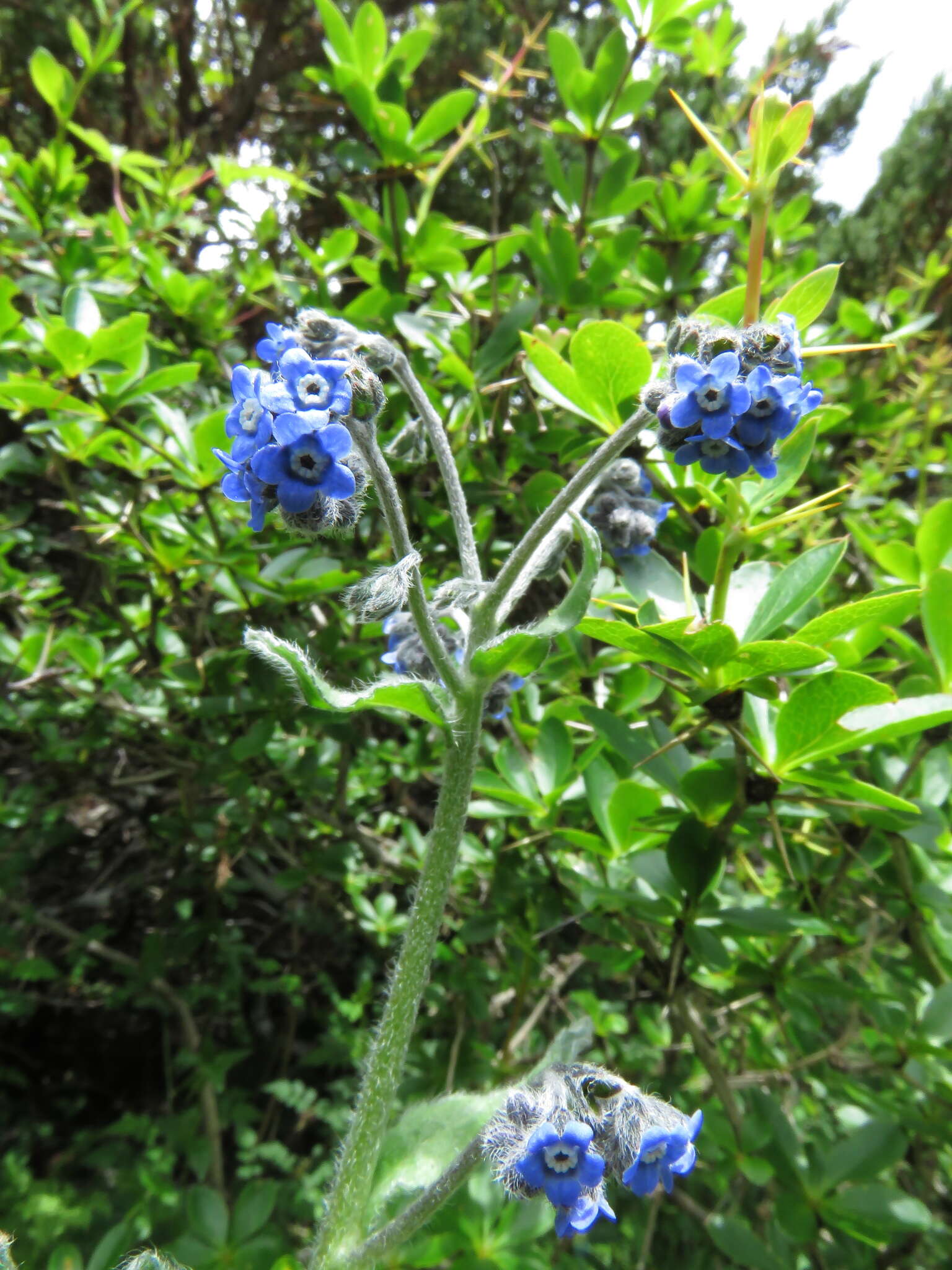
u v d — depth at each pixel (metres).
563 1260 2.98
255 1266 2.64
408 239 3.18
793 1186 2.23
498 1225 2.29
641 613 1.96
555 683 2.80
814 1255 2.40
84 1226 3.86
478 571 1.66
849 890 2.63
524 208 7.49
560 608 1.47
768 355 1.46
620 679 2.62
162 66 8.80
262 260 3.98
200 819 3.59
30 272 3.81
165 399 3.50
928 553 2.22
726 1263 3.21
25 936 4.75
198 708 3.18
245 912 5.44
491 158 3.35
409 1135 1.74
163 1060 5.48
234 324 4.08
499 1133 1.45
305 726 3.41
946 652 2.09
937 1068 2.25
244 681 3.35
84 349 2.53
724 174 4.02
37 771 4.51
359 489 1.51
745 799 1.89
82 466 3.75
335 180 6.04
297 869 3.38
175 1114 4.64
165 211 4.12
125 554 3.43
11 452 3.35
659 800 2.14
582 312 3.40
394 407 2.99
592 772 2.33
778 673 1.62
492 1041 3.89
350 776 3.81
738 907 2.03
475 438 3.05
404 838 3.81
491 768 3.04
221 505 3.32
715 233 3.78
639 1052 3.65
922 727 1.69
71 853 5.31
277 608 2.93
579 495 1.55
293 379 1.41
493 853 3.02
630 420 1.53
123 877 5.26
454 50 8.53
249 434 1.45
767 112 1.52
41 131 7.13
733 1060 3.35
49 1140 5.06
